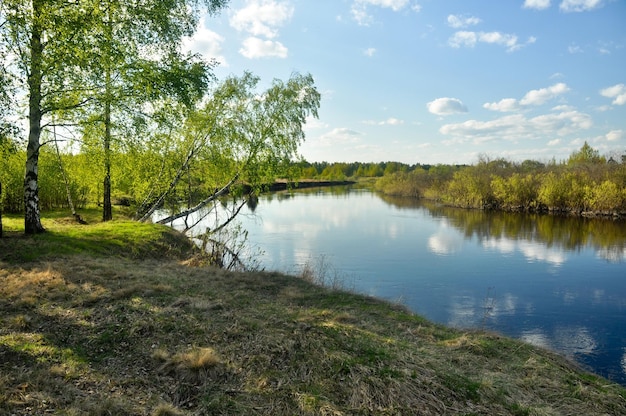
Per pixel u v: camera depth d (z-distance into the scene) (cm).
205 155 2067
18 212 2341
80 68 1173
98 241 1350
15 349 547
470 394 530
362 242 2586
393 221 3681
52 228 1459
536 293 1579
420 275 1822
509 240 2764
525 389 576
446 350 691
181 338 629
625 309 1397
